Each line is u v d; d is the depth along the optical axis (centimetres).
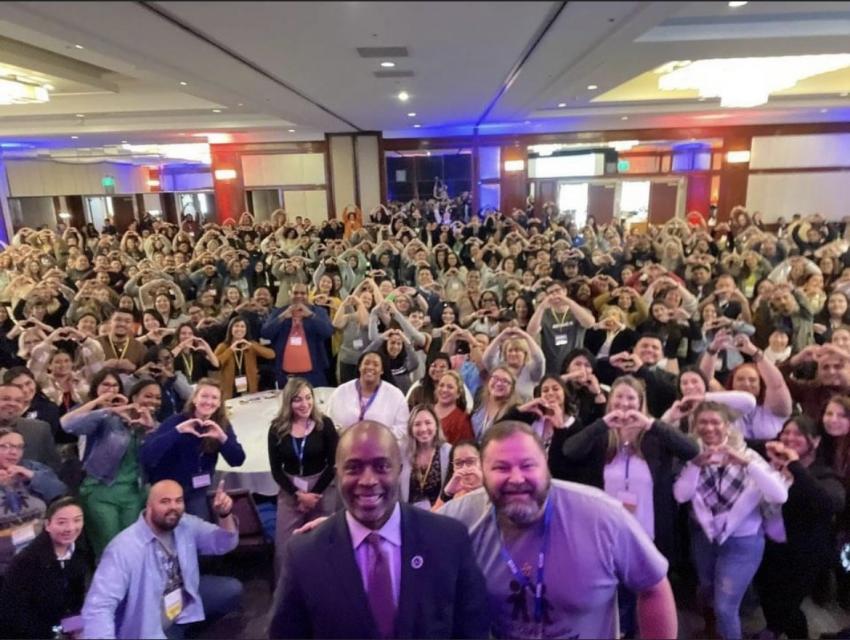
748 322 500
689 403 283
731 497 247
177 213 2112
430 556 140
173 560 248
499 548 155
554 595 148
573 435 262
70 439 373
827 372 339
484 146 1248
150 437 298
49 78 809
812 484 248
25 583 245
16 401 315
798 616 262
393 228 1128
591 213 1433
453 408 339
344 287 733
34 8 292
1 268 835
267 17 317
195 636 289
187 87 634
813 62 727
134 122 1110
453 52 443
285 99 733
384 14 313
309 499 292
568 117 1138
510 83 631
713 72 772
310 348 476
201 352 461
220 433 296
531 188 1403
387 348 435
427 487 298
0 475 271
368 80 588
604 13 329
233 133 1217
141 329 530
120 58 457
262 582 331
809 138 1217
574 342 474
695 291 617
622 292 543
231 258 788
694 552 265
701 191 1326
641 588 154
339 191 1271
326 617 135
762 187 1245
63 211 1777
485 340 439
